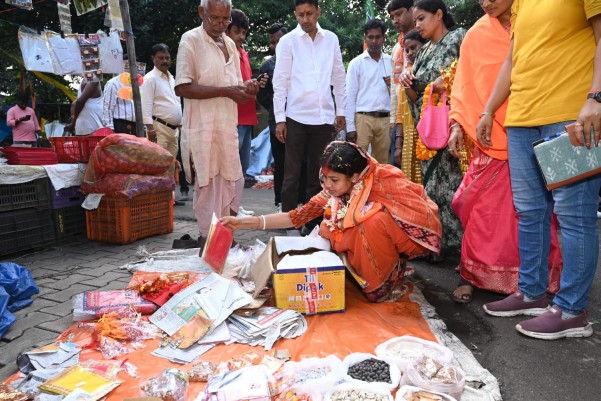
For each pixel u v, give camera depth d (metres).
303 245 3.03
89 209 4.41
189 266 3.67
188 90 3.68
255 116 6.06
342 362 2.06
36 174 4.23
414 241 2.81
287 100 4.54
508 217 2.92
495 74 2.88
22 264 3.88
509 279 2.97
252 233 5.03
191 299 2.66
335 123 4.92
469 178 3.07
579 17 2.17
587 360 2.24
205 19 3.79
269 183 9.98
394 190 2.78
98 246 4.47
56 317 2.78
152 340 2.43
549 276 2.92
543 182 2.54
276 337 2.37
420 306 2.86
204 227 3.98
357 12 15.20
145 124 5.87
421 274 3.58
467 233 3.06
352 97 5.34
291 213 3.20
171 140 6.20
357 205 2.79
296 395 1.86
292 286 2.69
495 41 2.88
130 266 3.68
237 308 2.55
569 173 2.11
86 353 2.30
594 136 1.96
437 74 3.52
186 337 2.38
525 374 2.13
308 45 4.46
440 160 3.63
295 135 4.50
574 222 2.29
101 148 4.28
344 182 2.79
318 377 1.96
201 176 3.82
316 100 4.44
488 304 2.81
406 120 4.00
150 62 13.23
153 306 2.76
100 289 3.25
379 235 2.75
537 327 2.47
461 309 2.90
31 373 2.08
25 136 9.09
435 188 3.69
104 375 2.06
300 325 2.56
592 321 2.66
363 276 2.86
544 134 2.37
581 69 2.22
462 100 3.00
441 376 1.89
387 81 5.35
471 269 3.04
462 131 3.14
